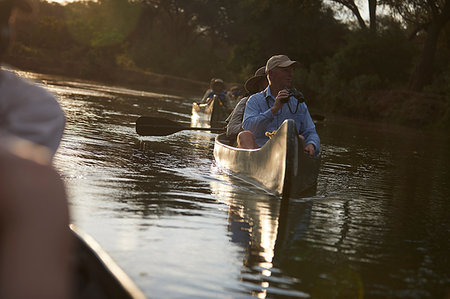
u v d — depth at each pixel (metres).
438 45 28.02
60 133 1.15
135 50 53.28
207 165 5.60
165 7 55.50
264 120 5.24
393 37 27.91
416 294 2.28
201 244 2.68
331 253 2.81
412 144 12.52
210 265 2.37
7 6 0.96
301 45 34.19
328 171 6.32
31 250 0.63
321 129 14.24
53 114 1.11
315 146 5.19
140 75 41.28
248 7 35.94
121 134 7.41
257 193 4.34
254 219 3.40
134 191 3.82
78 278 1.01
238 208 3.69
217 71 52.12
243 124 5.41
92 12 54.69
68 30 43.66
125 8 54.31
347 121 20.44
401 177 6.48
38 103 1.09
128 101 16.09
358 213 4.00
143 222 2.97
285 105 5.34
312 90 29.73
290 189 4.25
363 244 3.07
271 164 4.46
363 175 6.30
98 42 42.84
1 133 1.04
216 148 6.06
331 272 2.47
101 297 0.94
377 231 3.46
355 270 2.54
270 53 35.03
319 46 34.38
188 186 4.30
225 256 2.53
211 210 3.52
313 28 34.06
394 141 12.86
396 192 5.26
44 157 0.69
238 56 37.25
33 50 41.00
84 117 9.17
